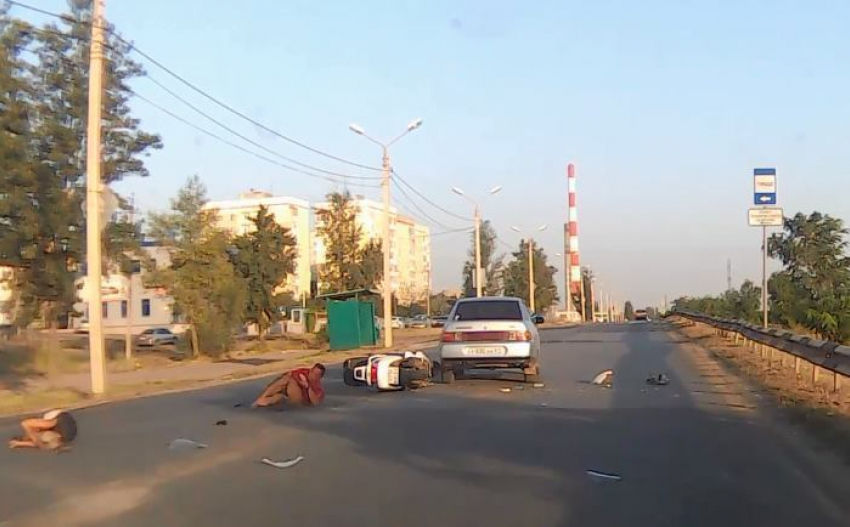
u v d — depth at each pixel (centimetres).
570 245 9900
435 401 1641
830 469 952
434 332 6550
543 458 1030
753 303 4009
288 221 11206
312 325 6488
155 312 7375
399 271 12738
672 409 1466
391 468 984
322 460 1040
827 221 3080
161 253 4522
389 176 4069
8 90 2572
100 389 2044
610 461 1008
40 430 1143
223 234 4409
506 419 1368
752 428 1247
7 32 2578
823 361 1483
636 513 770
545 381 2012
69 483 920
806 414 1316
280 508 801
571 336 4653
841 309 2589
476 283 5625
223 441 1193
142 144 3147
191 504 822
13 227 2692
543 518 755
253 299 4906
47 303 2955
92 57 2020
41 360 3169
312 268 11406
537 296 10338
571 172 9850
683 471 948
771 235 3170
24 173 2620
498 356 1919
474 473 948
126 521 764
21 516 783
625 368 2341
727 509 781
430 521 747
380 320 6694
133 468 1002
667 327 6084
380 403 1623
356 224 6688
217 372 3092
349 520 754
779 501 810
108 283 3538
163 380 2647
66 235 2802
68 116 2781
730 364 2391
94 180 2034
